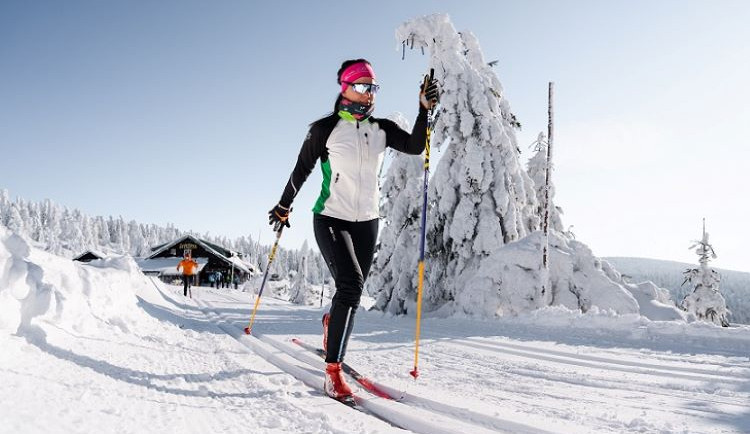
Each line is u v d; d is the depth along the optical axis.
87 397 1.99
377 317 13.58
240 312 11.16
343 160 3.11
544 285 10.95
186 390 2.60
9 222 101.62
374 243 3.31
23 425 1.44
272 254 4.85
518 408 2.75
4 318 2.78
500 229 13.13
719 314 21.42
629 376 3.95
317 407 2.44
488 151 13.59
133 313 5.52
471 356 4.98
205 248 44.34
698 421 2.56
